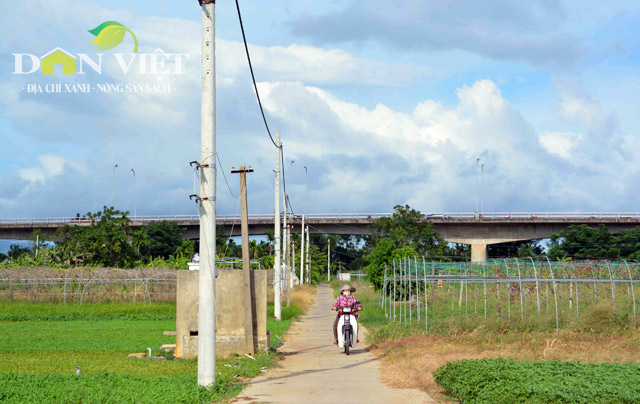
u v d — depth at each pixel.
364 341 21.77
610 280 21.50
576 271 27.11
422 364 14.05
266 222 75.94
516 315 21.19
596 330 19.56
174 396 10.44
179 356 16.23
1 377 12.24
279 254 31.72
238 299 16.66
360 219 74.94
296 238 99.69
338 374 13.98
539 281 21.53
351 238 132.75
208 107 12.47
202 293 12.12
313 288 75.88
